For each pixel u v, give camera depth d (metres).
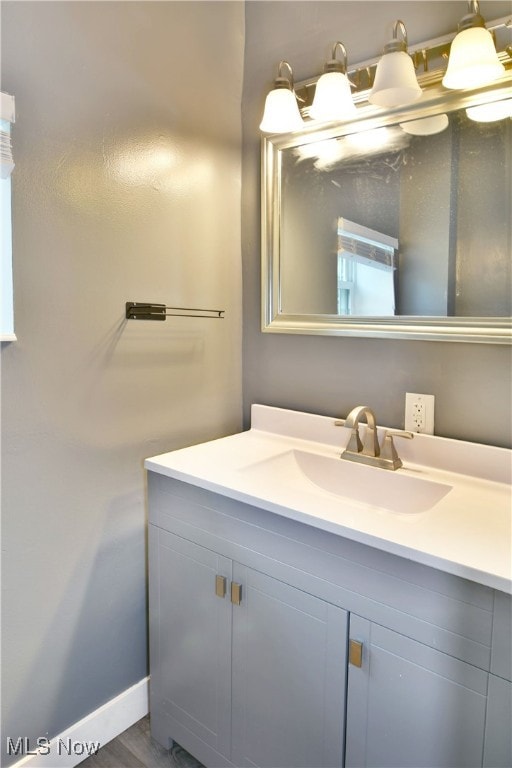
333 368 1.62
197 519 1.32
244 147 1.78
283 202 1.67
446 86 1.23
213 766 1.35
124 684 1.55
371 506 1.40
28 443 1.25
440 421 1.41
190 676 1.39
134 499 1.52
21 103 1.17
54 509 1.32
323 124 1.54
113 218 1.39
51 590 1.34
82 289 1.33
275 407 1.77
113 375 1.43
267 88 1.70
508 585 0.82
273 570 1.16
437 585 0.91
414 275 1.40
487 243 1.28
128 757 1.46
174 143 1.55
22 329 1.21
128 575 1.53
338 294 1.57
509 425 1.30
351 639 1.04
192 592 1.36
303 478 1.54
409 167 1.39
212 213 1.70
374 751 1.03
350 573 1.03
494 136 1.25
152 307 1.50
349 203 1.52
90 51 1.30
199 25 1.59
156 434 1.57
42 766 1.35
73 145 1.28
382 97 1.27
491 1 1.24
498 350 1.30
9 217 1.17
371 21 1.45
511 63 1.21
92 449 1.40
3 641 1.25
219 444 1.63
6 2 1.13
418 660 0.95
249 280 1.81
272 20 1.67
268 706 1.21
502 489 1.25
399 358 1.47
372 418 1.43
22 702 1.30
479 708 0.88
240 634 1.25
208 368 1.73
